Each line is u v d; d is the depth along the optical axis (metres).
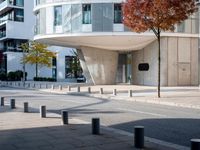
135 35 37.50
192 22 39.56
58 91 31.48
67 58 71.75
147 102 21.06
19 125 11.23
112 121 12.77
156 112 15.59
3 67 72.31
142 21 22.62
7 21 69.81
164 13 22.02
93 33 38.06
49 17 40.28
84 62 46.09
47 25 40.44
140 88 34.41
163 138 9.62
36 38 42.19
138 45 40.94
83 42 41.31
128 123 12.30
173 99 21.45
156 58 39.72
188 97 22.88
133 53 44.44
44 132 9.95
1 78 67.06
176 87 36.16
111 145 8.29
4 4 72.12
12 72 65.88
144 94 26.27
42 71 71.50
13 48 71.44
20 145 8.30
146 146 8.24
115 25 37.84
